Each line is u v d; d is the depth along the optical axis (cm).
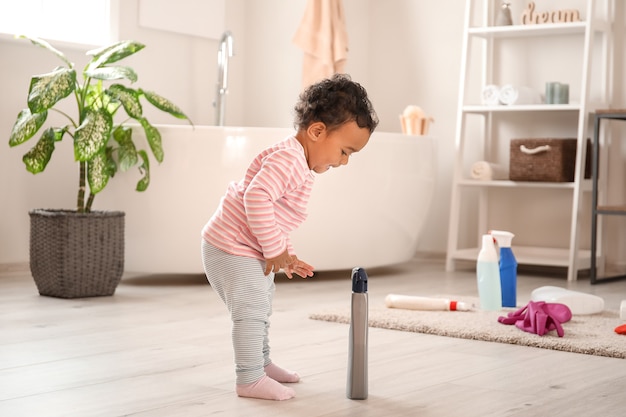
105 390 175
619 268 414
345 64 446
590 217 421
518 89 409
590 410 163
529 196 436
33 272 315
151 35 420
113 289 319
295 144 173
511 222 441
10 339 230
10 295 313
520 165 403
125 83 410
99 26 397
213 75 454
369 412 161
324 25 434
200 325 255
